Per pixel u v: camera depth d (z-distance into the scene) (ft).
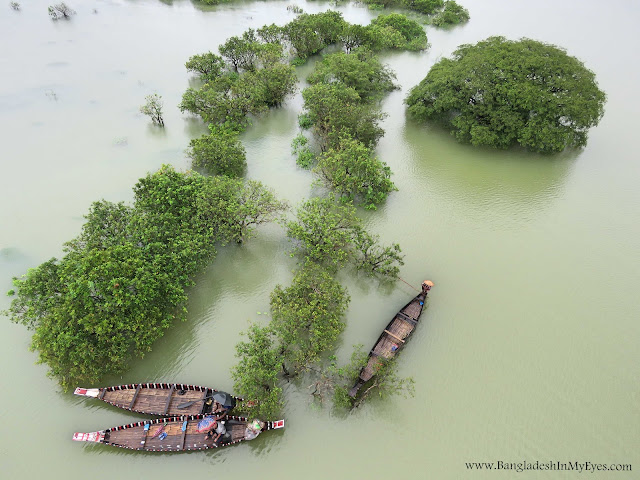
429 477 94.02
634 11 370.53
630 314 128.06
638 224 157.69
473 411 104.99
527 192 168.86
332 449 97.30
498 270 138.62
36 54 248.93
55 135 186.39
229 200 135.13
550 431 102.27
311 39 249.96
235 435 95.91
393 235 147.95
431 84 193.67
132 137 188.34
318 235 132.98
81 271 104.06
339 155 155.74
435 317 124.06
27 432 96.89
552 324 124.26
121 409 100.48
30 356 110.22
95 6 320.09
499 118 177.47
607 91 240.53
